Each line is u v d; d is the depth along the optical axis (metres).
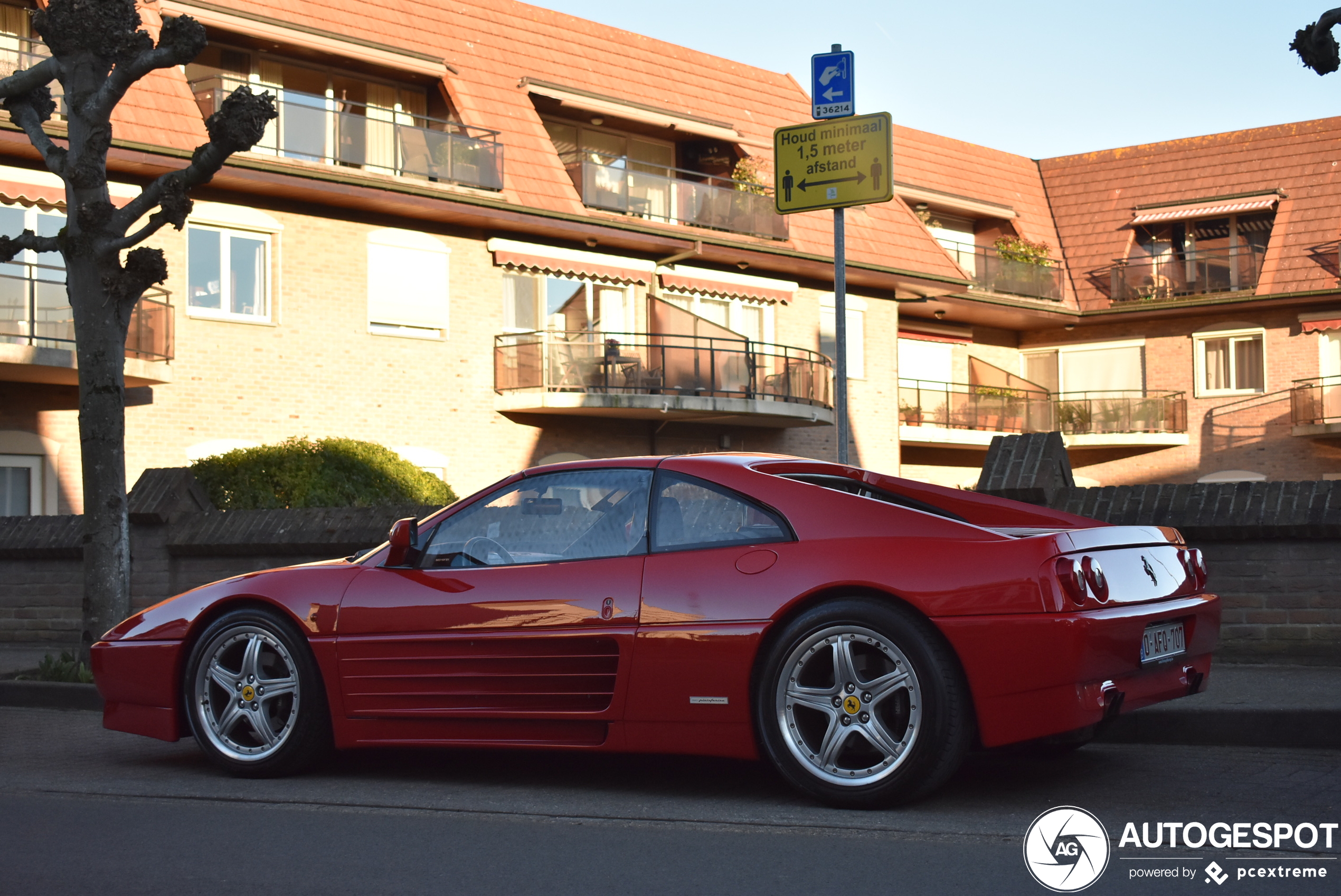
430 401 21.47
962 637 4.64
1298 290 30.50
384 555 5.82
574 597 5.29
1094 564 4.76
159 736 6.04
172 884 4.06
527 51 25.03
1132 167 34.94
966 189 33.28
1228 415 31.73
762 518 5.17
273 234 19.98
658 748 5.12
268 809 5.14
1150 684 4.96
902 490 5.78
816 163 8.86
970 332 32.97
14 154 17.25
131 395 18.33
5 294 16.77
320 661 5.70
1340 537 7.98
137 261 9.34
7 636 13.30
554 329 23.09
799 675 4.89
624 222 23.25
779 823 4.68
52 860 4.38
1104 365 33.53
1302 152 32.66
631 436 24.23
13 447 17.67
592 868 4.14
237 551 11.79
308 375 20.12
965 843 4.35
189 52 9.20
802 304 26.81
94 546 9.36
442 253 21.75
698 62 28.33
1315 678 7.22
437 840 4.56
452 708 5.46
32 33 18.59
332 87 22.27
